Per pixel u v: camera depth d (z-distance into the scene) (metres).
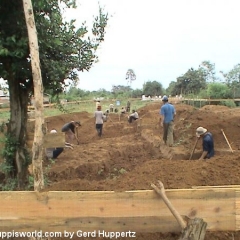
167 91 56.12
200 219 3.36
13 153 7.14
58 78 6.87
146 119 19.30
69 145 13.02
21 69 6.56
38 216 3.58
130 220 3.56
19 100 7.23
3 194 3.56
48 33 6.74
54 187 5.52
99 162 10.26
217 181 5.48
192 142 11.76
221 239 3.89
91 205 3.56
